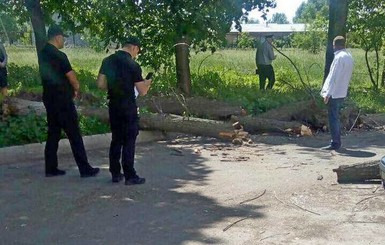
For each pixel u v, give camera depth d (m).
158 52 13.71
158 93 11.94
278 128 10.23
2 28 17.66
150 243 4.72
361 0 18.09
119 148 6.66
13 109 9.27
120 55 6.48
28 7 13.34
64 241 4.79
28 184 6.64
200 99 11.31
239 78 18.50
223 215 5.47
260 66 16.03
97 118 9.65
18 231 5.05
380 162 5.86
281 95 13.16
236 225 5.18
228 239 4.81
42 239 4.84
